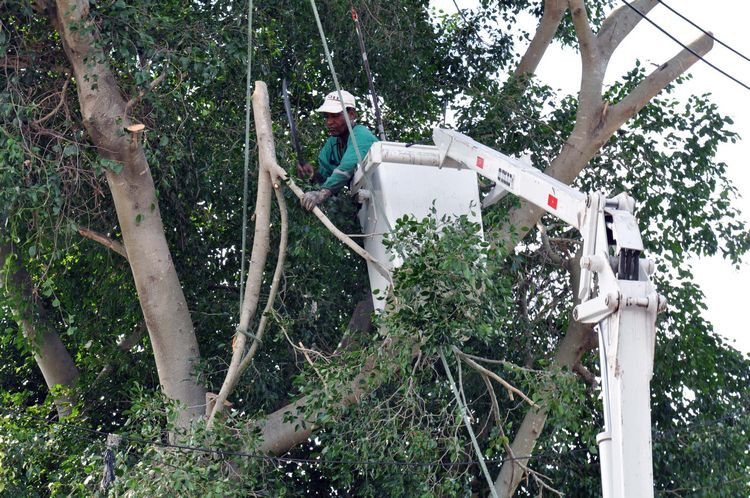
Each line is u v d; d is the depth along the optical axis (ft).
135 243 51.13
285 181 45.68
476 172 44.14
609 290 30.12
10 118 49.96
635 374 29.55
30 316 58.13
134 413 44.21
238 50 53.01
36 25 52.80
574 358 59.62
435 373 50.70
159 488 41.01
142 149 50.42
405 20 59.88
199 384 51.47
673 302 60.29
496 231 43.27
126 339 61.52
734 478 57.72
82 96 49.32
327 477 55.16
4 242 56.03
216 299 57.26
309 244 48.37
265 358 53.16
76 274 61.00
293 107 58.44
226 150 54.95
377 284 44.39
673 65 56.65
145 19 50.70
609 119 56.49
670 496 58.18
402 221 39.52
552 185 34.58
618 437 29.27
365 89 59.93
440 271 39.09
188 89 52.95
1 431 52.65
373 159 43.34
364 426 43.37
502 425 46.26
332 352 52.90
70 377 62.28
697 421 59.82
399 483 45.93
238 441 43.93
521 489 61.16
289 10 56.24
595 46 57.21
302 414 50.44
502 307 40.68
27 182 49.73
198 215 58.44
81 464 48.57
